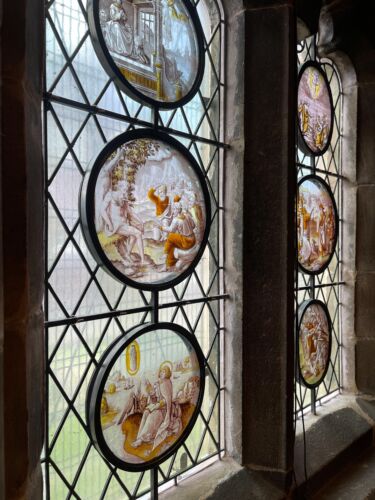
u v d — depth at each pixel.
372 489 1.29
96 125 0.85
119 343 0.88
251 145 1.11
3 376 0.53
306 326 1.41
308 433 1.37
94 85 0.85
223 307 1.17
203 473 1.10
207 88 1.13
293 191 1.11
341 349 1.67
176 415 1.01
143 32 0.92
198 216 1.03
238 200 1.12
